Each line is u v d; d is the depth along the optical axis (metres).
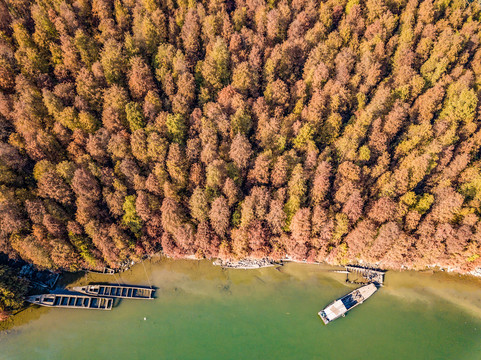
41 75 80.44
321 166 75.94
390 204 74.62
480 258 77.56
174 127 78.00
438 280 82.19
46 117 77.94
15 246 73.88
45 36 83.56
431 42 92.19
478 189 75.44
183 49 93.81
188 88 82.81
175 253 82.44
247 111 84.19
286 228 79.62
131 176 77.25
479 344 73.44
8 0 85.62
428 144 80.56
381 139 79.88
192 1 95.06
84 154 76.88
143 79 82.38
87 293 81.12
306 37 93.12
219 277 84.88
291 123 83.62
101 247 77.31
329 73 90.88
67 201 75.38
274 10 92.94
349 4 97.31
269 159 79.12
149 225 80.25
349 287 81.88
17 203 72.81
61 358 74.56
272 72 88.31
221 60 87.81
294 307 79.81
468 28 94.44
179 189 78.88
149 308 80.69
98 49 87.06
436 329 75.81
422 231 76.81
